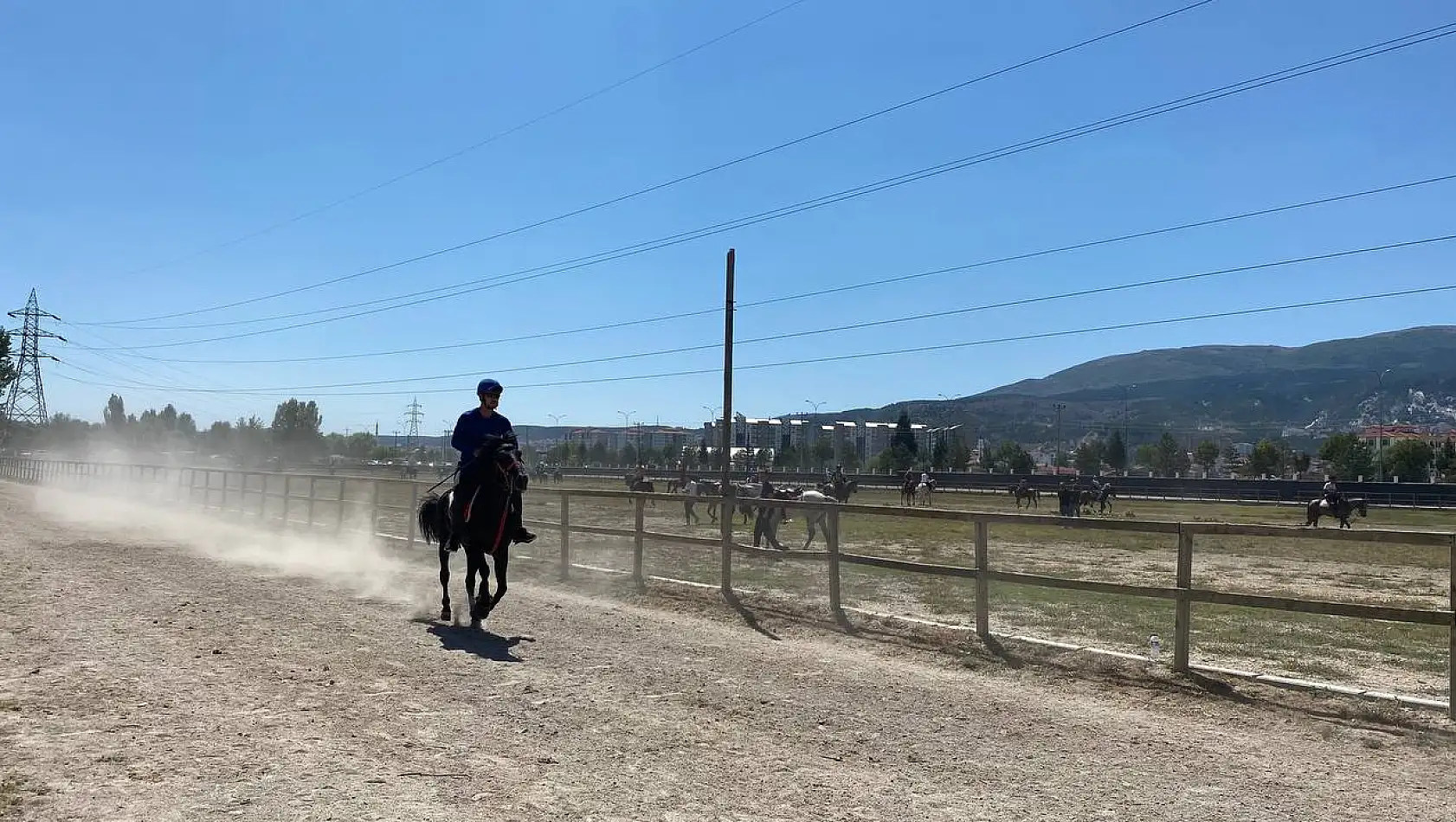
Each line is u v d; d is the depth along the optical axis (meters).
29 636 9.62
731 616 12.12
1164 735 7.18
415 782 5.57
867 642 10.59
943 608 13.23
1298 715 7.71
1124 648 10.51
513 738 6.56
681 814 5.21
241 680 7.98
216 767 5.74
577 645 9.95
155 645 9.32
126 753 5.96
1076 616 12.73
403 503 39.16
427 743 6.36
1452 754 6.77
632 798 5.45
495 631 10.68
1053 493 67.00
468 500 10.78
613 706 7.50
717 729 6.96
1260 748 6.92
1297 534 8.30
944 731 7.13
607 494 14.94
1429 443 128.50
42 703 7.12
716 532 27.39
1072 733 7.18
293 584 14.13
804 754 6.45
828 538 12.18
